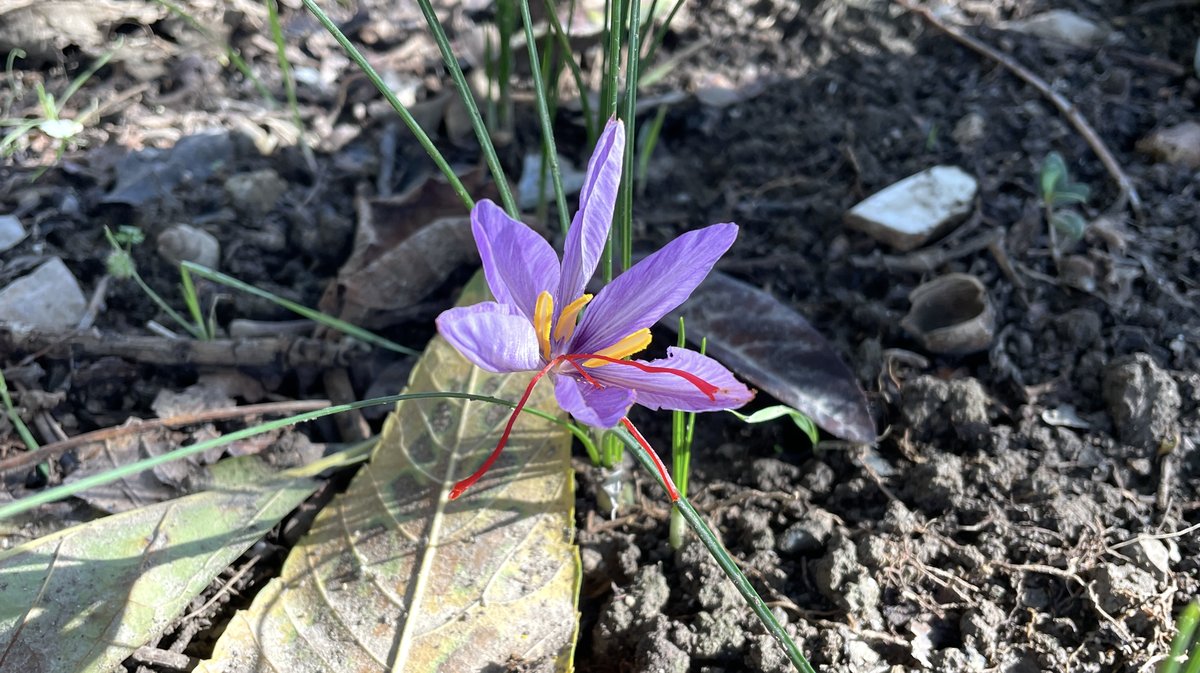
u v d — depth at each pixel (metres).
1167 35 0.33
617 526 0.22
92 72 0.30
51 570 0.19
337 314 0.25
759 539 0.21
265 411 0.23
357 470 0.22
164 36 0.31
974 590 0.20
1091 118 0.30
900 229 0.26
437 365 0.23
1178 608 0.20
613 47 0.19
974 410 0.23
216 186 0.28
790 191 0.29
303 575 0.19
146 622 0.19
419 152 0.30
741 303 0.24
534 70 0.19
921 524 0.21
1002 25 0.34
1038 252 0.26
